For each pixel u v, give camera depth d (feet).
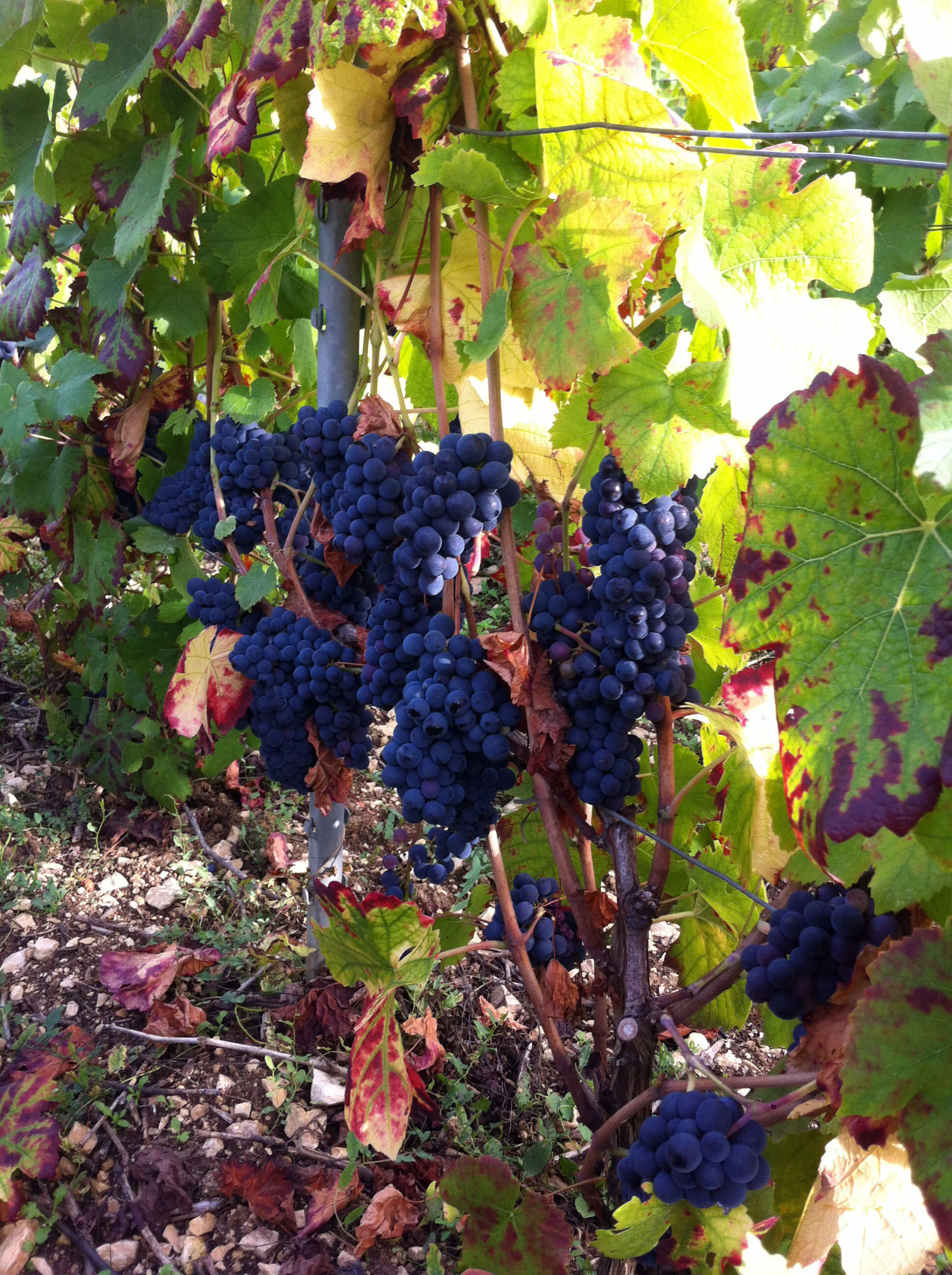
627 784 2.00
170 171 2.67
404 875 3.25
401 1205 2.47
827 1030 1.69
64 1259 2.41
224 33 2.45
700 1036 3.10
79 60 3.03
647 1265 1.98
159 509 3.17
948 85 1.33
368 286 2.62
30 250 3.19
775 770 1.94
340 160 2.03
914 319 1.72
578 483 2.18
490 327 1.87
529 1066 2.94
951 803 1.35
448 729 1.93
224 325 3.21
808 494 1.39
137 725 3.57
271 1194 2.52
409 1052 2.77
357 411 2.48
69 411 3.06
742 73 1.95
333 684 2.47
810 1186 1.97
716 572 2.18
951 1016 1.44
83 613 3.76
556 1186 2.62
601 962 2.13
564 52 1.72
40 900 3.31
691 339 2.22
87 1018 2.98
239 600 2.67
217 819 3.80
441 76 1.97
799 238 1.73
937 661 1.29
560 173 1.81
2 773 3.90
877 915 1.68
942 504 1.34
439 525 1.89
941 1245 1.60
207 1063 2.87
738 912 2.25
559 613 1.97
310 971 3.11
